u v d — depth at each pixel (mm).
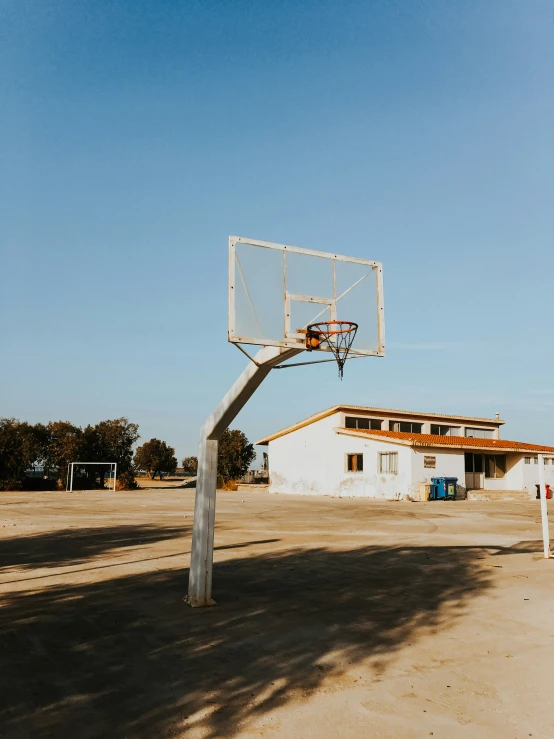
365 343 8492
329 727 4230
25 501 31328
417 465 32094
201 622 7016
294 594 8570
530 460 38000
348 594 8594
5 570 10367
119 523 18703
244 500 31984
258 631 6664
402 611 7629
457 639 6422
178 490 48156
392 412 39375
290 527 17828
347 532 16531
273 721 4320
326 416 37844
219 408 7805
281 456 41438
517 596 8508
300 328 7977
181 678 5172
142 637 6391
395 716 4422
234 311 7523
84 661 5605
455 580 9648
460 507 26953
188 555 12062
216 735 4094
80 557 11820
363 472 34625
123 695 4789
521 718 4414
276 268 8039
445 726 4258
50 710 4492
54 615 7285
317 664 5574
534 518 21453
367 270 8820
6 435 48031
